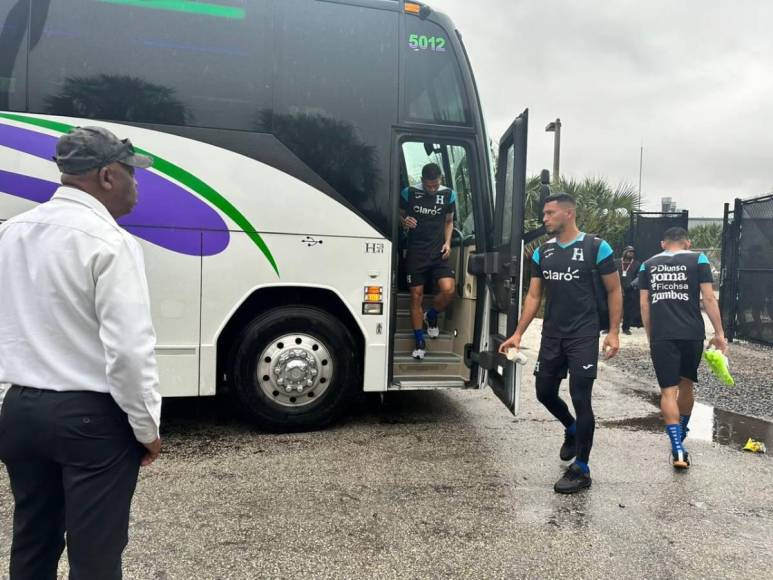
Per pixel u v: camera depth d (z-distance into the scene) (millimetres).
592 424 3865
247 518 3330
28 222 1841
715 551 3082
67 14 4410
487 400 6238
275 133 4727
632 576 2828
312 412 4965
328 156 4824
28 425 1770
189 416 5410
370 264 4926
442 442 4773
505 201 4910
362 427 5160
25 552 1965
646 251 13883
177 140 4551
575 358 3875
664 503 3668
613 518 3439
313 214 4801
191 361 4625
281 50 4738
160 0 4551
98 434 1805
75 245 1771
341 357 4988
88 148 1852
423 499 3643
